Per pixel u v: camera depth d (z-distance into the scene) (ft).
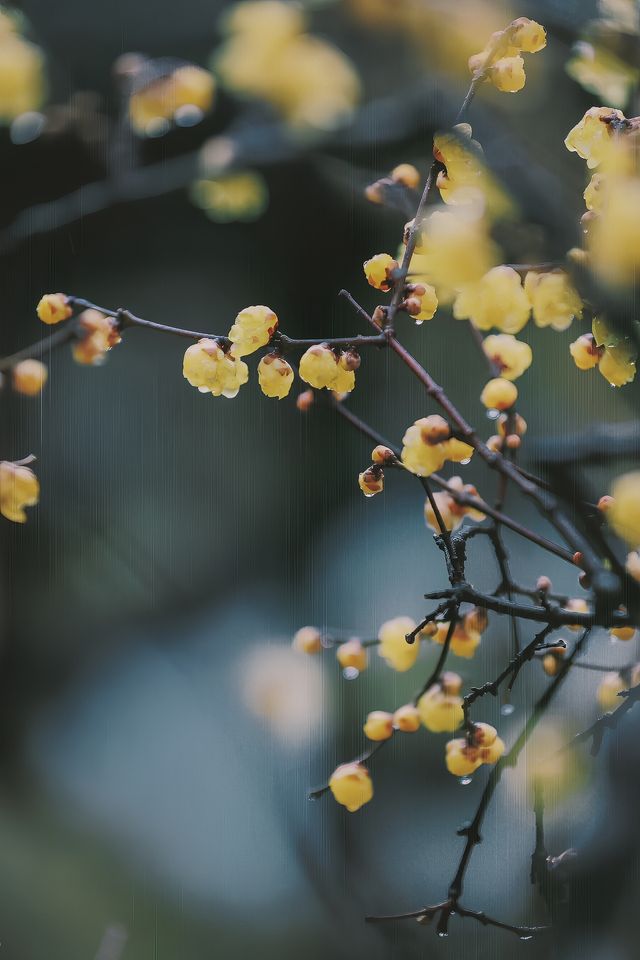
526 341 5.33
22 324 6.82
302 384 8.68
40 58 3.87
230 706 6.70
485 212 3.27
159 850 6.50
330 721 5.82
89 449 8.10
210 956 5.82
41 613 7.66
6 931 5.94
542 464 3.22
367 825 5.79
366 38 4.27
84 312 3.16
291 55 4.19
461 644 3.30
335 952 5.31
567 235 3.67
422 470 3.11
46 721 7.43
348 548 8.09
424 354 6.82
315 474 8.54
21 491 3.26
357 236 6.75
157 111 3.84
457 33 3.88
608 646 3.58
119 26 4.23
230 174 4.45
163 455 8.43
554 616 3.11
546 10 3.46
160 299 8.05
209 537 8.38
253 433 8.70
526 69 4.00
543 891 3.23
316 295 7.41
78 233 6.68
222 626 7.79
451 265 3.14
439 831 5.83
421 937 4.24
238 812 6.40
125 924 6.08
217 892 6.09
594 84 3.45
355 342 3.10
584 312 3.14
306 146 4.35
